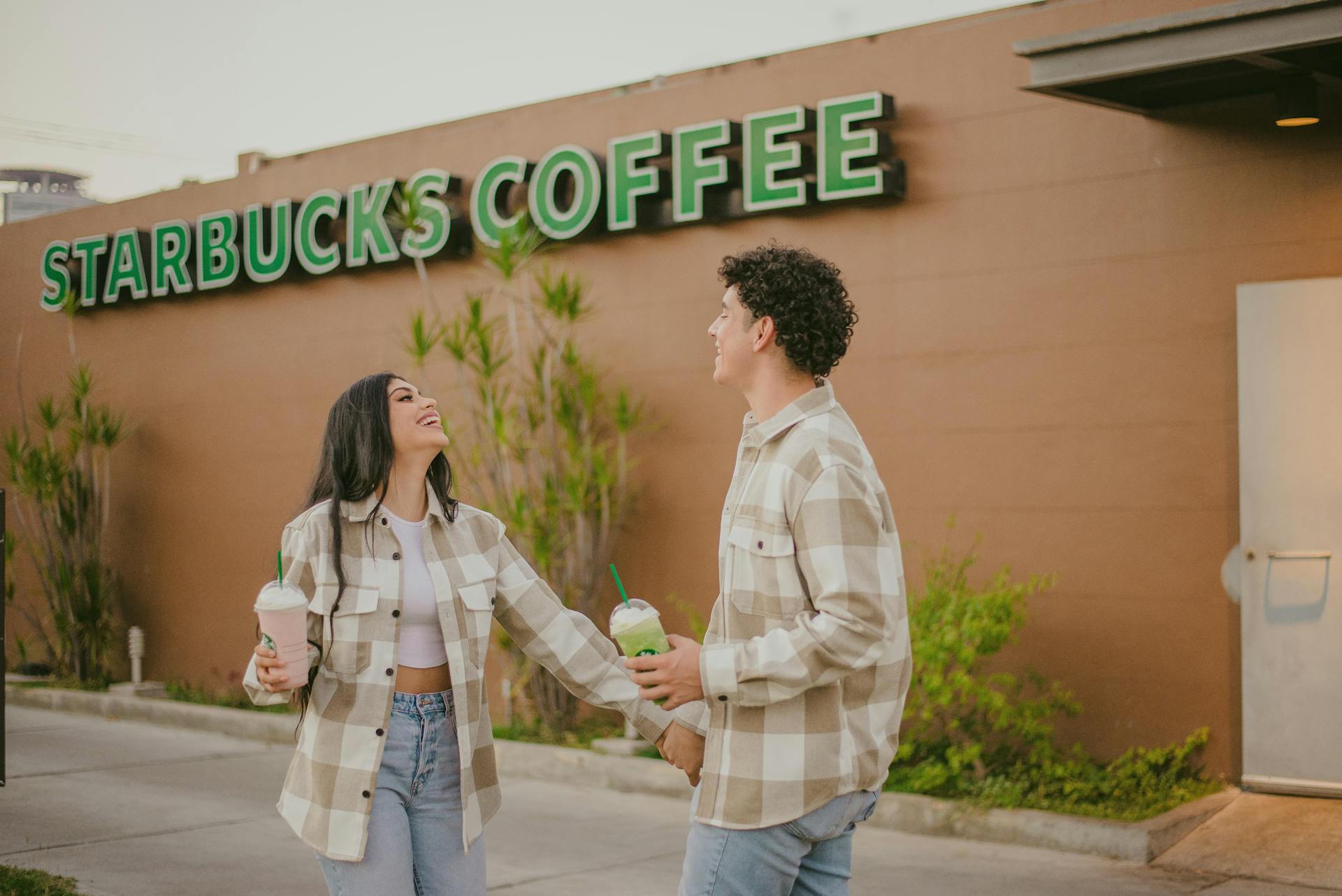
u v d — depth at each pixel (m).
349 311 9.85
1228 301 6.25
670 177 8.16
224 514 10.69
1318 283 6.00
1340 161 5.98
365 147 9.81
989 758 6.66
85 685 11.01
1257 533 6.13
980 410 6.96
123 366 11.52
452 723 3.20
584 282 8.54
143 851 6.04
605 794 7.25
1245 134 6.21
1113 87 6.04
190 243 10.92
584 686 3.37
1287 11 5.11
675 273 8.13
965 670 6.34
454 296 9.20
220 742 9.14
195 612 10.88
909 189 7.21
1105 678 6.55
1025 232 6.83
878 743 2.68
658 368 8.20
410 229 8.55
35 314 12.25
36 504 11.34
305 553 3.13
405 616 3.16
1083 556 6.63
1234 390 6.23
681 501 8.08
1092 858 5.65
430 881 3.18
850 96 7.32
